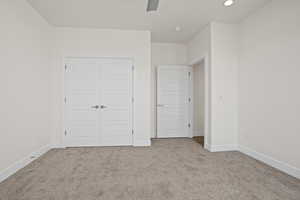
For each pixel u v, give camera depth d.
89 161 2.92
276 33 2.65
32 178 2.28
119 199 1.80
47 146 3.55
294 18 2.37
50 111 3.71
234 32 3.60
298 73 2.31
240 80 3.51
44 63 3.43
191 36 4.39
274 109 2.69
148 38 3.99
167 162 2.88
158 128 4.80
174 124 4.86
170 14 3.23
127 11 3.12
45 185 2.09
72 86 3.87
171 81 4.85
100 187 2.05
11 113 2.40
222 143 3.55
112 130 3.98
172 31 4.05
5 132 2.28
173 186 2.07
